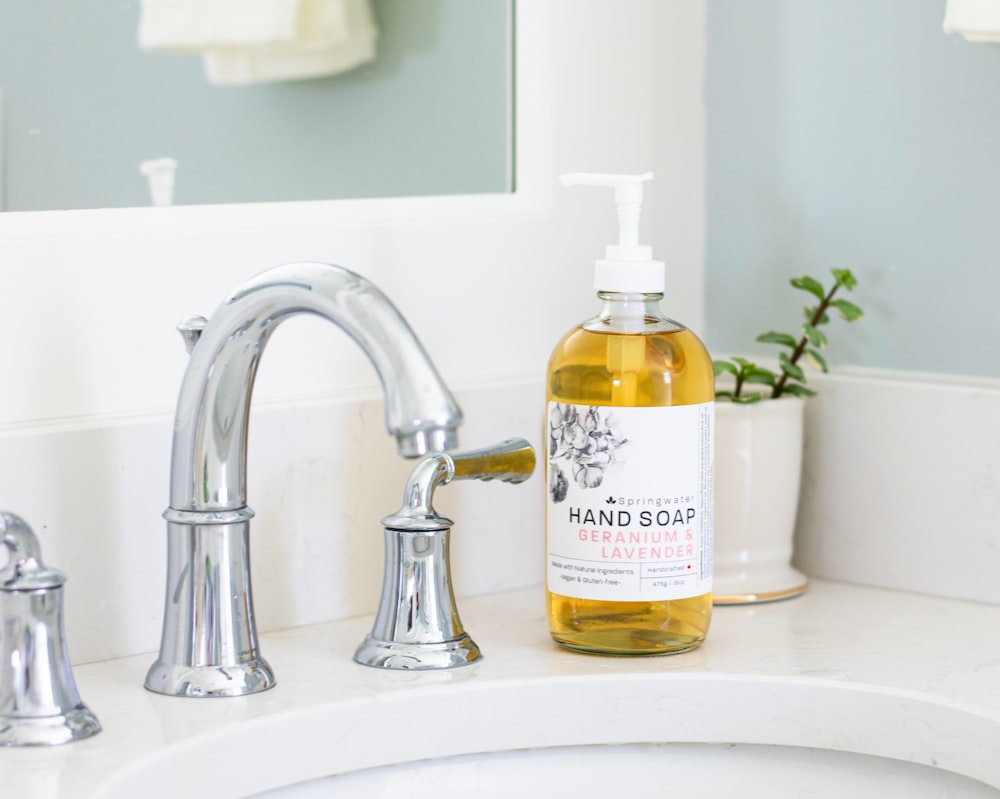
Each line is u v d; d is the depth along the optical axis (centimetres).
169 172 89
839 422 92
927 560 88
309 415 81
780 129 95
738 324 99
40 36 83
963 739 66
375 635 75
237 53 93
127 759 60
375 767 70
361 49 96
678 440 74
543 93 94
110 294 76
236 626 69
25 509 71
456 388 87
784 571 89
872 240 91
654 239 102
